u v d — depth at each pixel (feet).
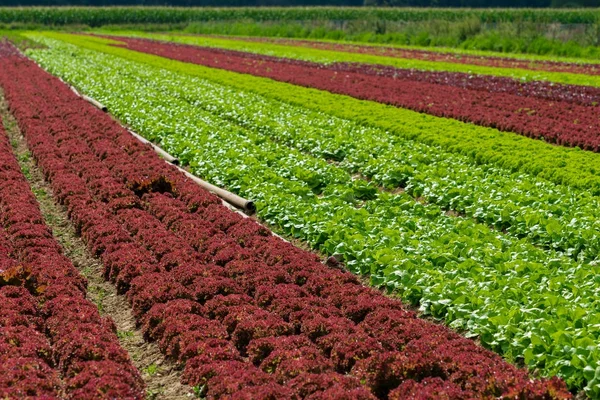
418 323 34.35
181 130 76.64
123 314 39.52
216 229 48.08
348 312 36.55
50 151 68.33
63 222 53.36
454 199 53.11
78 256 47.26
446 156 65.00
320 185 59.00
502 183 55.67
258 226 48.11
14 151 74.49
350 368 32.04
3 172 61.52
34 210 52.16
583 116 82.79
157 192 56.49
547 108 87.81
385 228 45.91
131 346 36.11
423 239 44.93
